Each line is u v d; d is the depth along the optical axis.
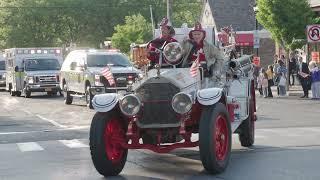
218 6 59.25
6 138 16.11
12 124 19.84
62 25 83.19
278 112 21.77
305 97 29.47
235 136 15.05
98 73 24.50
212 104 9.70
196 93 10.04
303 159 11.14
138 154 12.50
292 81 36.44
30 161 11.95
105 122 9.97
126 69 24.50
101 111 9.90
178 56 10.70
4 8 80.81
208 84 11.12
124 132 10.44
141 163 11.39
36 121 20.62
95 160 9.91
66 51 44.34
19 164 11.61
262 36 52.69
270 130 16.12
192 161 11.47
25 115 23.06
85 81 25.64
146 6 83.62
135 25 59.66
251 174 9.84
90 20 82.19
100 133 9.87
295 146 12.91
